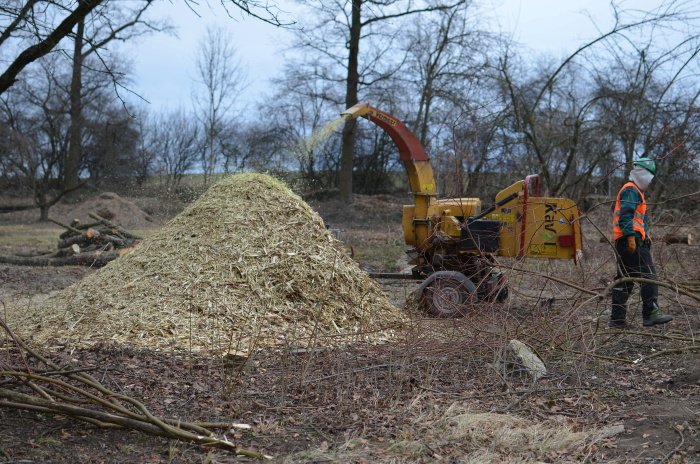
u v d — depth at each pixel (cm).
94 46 542
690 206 1300
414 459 404
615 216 754
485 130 1742
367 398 519
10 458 379
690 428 445
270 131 3775
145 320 697
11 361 568
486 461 394
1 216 3303
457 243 949
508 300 718
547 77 2020
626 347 684
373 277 1034
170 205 2720
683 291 643
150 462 389
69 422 438
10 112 3484
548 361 624
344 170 3362
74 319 714
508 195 920
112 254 1460
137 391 514
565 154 1789
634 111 1636
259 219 823
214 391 522
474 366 608
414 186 1005
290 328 707
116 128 3553
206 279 750
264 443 430
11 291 1085
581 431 454
